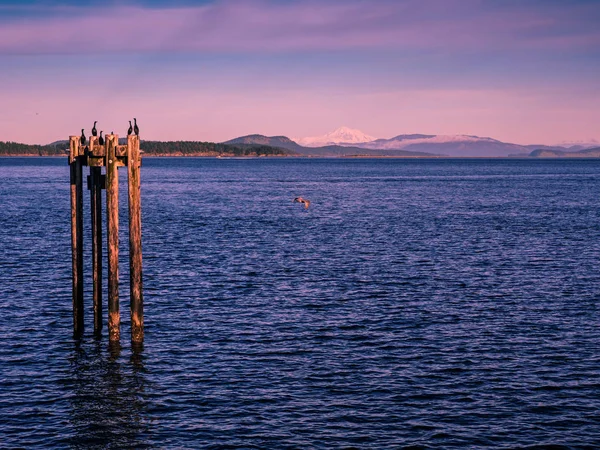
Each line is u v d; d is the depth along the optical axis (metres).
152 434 22.20
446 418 23.23
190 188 148.38
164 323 33.78
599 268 48.84
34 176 196.62
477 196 124.50
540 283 43.56
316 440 21.77
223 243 61.22
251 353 29.45
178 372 27.20
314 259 52.59
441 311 36.41
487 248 58.62
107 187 27.59
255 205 103.06
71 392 25.28
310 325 33.69
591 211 93.25
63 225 73.56
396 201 112.00
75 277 30.73
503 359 28.73
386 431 22.34
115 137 27.19
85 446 21.52
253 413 23.61
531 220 81.44
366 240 63.59
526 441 21.72
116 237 28.30
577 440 21.77
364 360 28.64
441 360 28.62
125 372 27.14
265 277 45.25
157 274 46.00
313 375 26.97
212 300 38.69
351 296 39.88
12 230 68.69
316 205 103.50
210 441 21.75
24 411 23.73
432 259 52.78
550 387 25.77
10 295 39.19
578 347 30.28
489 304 37.94
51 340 30.83
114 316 29.36
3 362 28.09
